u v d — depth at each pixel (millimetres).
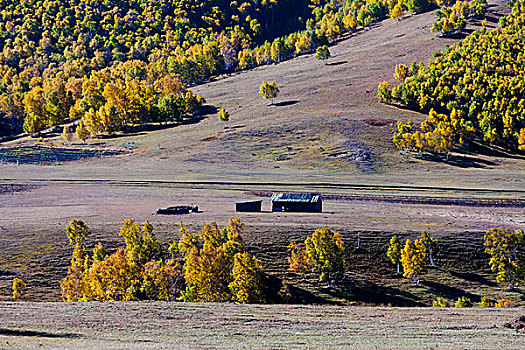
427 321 101312
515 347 83188
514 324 96812
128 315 102375
